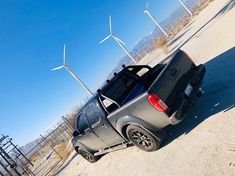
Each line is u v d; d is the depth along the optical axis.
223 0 29.09
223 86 7.67
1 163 21.03
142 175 6.54
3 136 23.98
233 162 4.62
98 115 8.07
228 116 6.05
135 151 8.13
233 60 9.08
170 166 5.96
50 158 24.69
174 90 6.47
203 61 11.55
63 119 21.20
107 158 9.72
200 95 7.64
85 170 10.77
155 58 27.81
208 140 5.76
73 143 10.54
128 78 8.59
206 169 4.97
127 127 7.16
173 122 6.19
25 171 22.33
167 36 42.62
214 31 15.69
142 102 6.36
